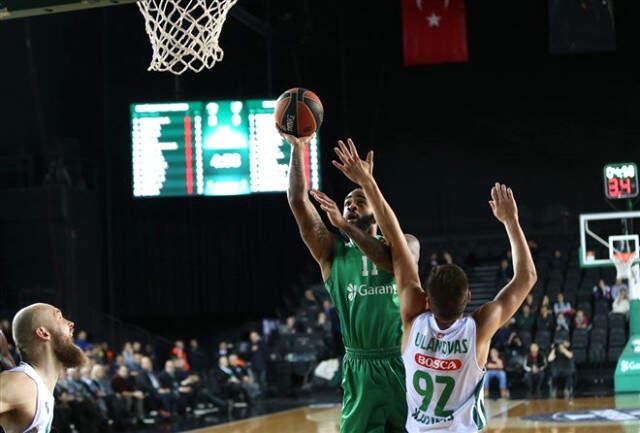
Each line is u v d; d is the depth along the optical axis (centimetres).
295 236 2230
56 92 2133
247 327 2195
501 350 1869
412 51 2044
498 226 2273
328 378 1922
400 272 416
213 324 2261
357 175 419
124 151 2195
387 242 454
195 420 1612
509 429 1208
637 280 1695
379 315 470
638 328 1702
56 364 413
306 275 2211
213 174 1688
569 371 1784
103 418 1469
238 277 2222
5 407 379
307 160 1686
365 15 2320
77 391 1456
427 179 2314
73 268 2023
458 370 386
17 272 2034
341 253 486
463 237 2262
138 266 2198
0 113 2112
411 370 396
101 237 2188
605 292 1984
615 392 1708
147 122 1700
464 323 388
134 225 2203
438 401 390
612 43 1994
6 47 2098
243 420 1527
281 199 2227
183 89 2205
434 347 388
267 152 1692
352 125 2334
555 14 2012
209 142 1692
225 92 2238
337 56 2336
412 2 2048
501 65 2292
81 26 2194
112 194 2195
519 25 2286
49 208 2012
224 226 2227
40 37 2105
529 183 2273
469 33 2305
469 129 2302
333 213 450
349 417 474
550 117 2270
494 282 2114
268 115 1698
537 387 1792
